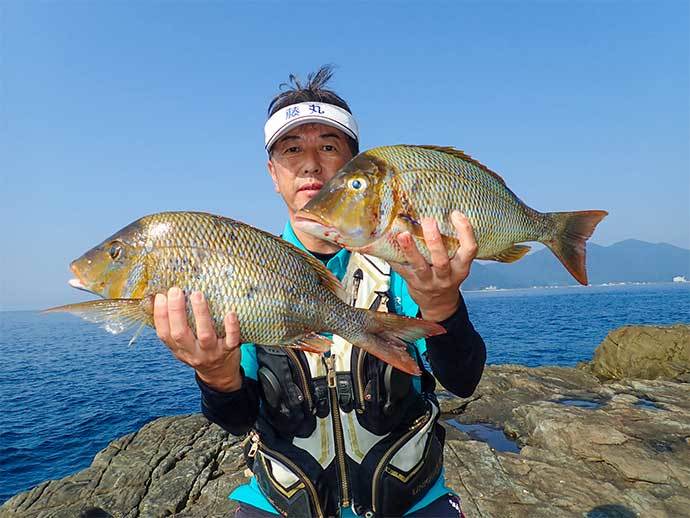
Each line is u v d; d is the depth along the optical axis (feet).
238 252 2.19
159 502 5.79
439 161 2.33
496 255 2.53
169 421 8.30
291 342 2.28
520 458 6.35
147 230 2.20
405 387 2.29
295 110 2.67
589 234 2.73
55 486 6.47
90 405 15.23
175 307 1.94
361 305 2.48
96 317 2.02
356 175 2.25
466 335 2.25
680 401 8.89
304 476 2.24
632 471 5.86
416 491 2.31
